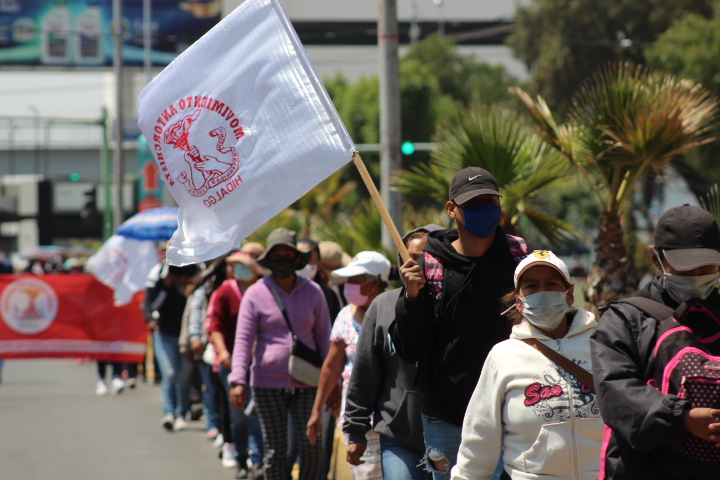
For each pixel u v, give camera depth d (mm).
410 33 131625
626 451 6609
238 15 10656
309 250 16469
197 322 20688
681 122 16688
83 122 70250
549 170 17578
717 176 61969
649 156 17109
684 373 6336
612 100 17062
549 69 76125
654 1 72875
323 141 10125
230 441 19172
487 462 8008
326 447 15430
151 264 31141
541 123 17984
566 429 7629
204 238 10703
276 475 14523
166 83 10844
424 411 9617
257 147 10453
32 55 135000
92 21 136250
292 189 10273
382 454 10836
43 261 79312
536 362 7793
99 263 31156
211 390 21938
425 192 18969
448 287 9203
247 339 14633
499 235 9352
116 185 59000
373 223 22594
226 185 10578
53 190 115125
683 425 6102
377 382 10914
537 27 81250
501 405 7930
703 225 6613
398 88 21156
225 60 10664
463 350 9133
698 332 6566
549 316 7793
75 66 136125
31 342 31641
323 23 133250
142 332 32156
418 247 11273
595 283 18172
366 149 58531
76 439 22594
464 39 130250
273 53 10461
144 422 25422
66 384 36000
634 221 66125
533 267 7867
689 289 6652
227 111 10609
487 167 17625
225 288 18031
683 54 59906
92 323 31953
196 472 18656
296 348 14289
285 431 14633
